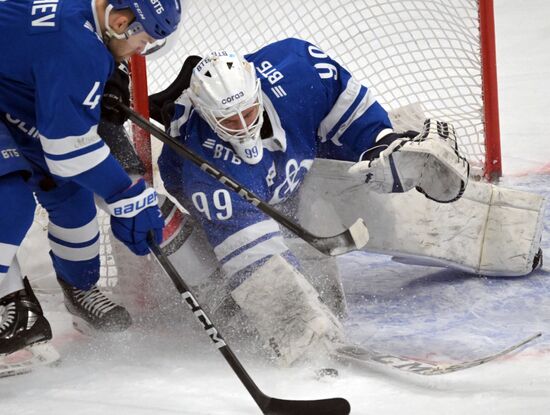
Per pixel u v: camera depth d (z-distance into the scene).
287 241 11.74
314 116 11.42
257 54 11.75
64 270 11.28
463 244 12.25
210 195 10.45
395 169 11.15
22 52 9.02
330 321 9.97
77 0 9.20
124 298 12.24
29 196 9.60
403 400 8.68
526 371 9.24
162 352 10.77
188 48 18.88
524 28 30.12
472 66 16.09
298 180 11.35
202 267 11.30
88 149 9.32
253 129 10.45
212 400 9.06
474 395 8.59
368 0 16.00
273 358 10.19
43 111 9.09
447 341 10.45
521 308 11.34
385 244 12.02
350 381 9.32
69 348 11.15
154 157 12.66
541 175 16.69
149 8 9.16
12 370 9.91
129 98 11.09
